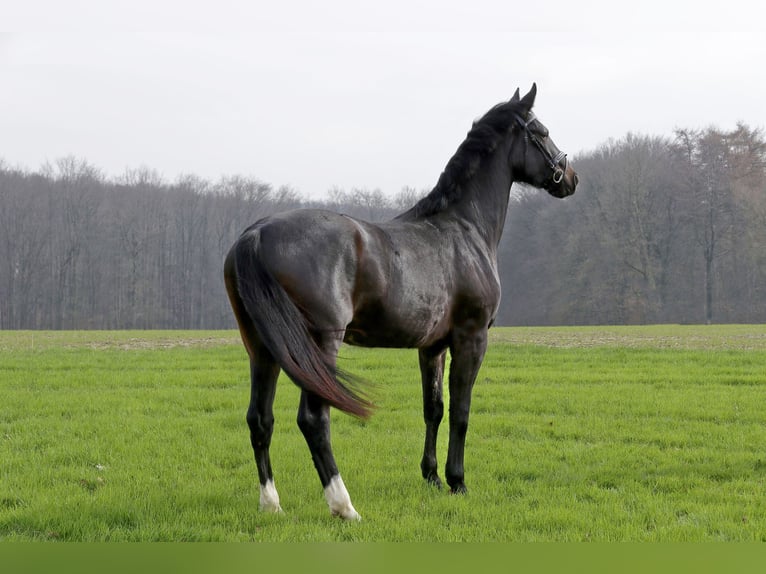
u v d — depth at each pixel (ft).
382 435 34.42
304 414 19.98
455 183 24.94
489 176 25.85
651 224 214.07
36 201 241.35
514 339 96.84
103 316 240.32
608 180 216.54
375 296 20.58
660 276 215.92
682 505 23.13
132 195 247.29
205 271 245.24
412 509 22.41
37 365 60.23
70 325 238.27
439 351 24.77
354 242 20.29
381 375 54.24
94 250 242.99
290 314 19.10
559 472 27.58
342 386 19.19
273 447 31.24
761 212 203.51
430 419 25.43
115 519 21.18
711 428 35.70
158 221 245.45
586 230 219.00
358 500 23.31
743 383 52.65
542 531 20.72
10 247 236.84
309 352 18.98
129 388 47.96
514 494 24.81
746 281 216.95
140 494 23.52
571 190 27.91
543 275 238.48
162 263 245.45
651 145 231.91
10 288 236.22
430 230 23.48
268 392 20.83
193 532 19.63
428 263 22.35
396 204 226.99
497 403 42.86
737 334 107.65
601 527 20.85
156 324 241.14
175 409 40.37
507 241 255.91
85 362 62.54
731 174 220.64
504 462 28.91
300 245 19.69
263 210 246.88
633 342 90.58
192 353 72.59
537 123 26.94
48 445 30.96
